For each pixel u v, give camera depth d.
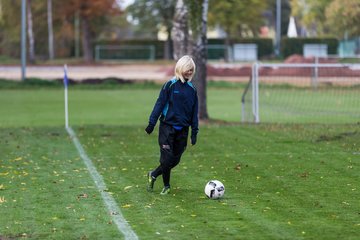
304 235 15.65
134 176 23.36
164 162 19.86
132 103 61.66
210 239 15.37
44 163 26.12
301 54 131.38
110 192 20.55
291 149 29.41
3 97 67.00
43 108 56.50
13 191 20.66
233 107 58.50
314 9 115.25
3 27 143.25
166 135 19.69
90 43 133.12
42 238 15.45
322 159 26.62
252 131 36.16
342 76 67.44
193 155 28.00
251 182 22.11
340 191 20.56
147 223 16.80
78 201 19.30
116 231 16.06
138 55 134.12
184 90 19.61
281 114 49.59
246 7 113.69
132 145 31.22
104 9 128.88
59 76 89.56
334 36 130.50
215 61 124.50
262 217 17.39
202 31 42.41
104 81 81.00
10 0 133.38
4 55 148.62
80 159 27.19
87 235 15.71
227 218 17.30
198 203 19.03
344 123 40.84
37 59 137.50
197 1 42.25
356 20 97.62
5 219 17.19
